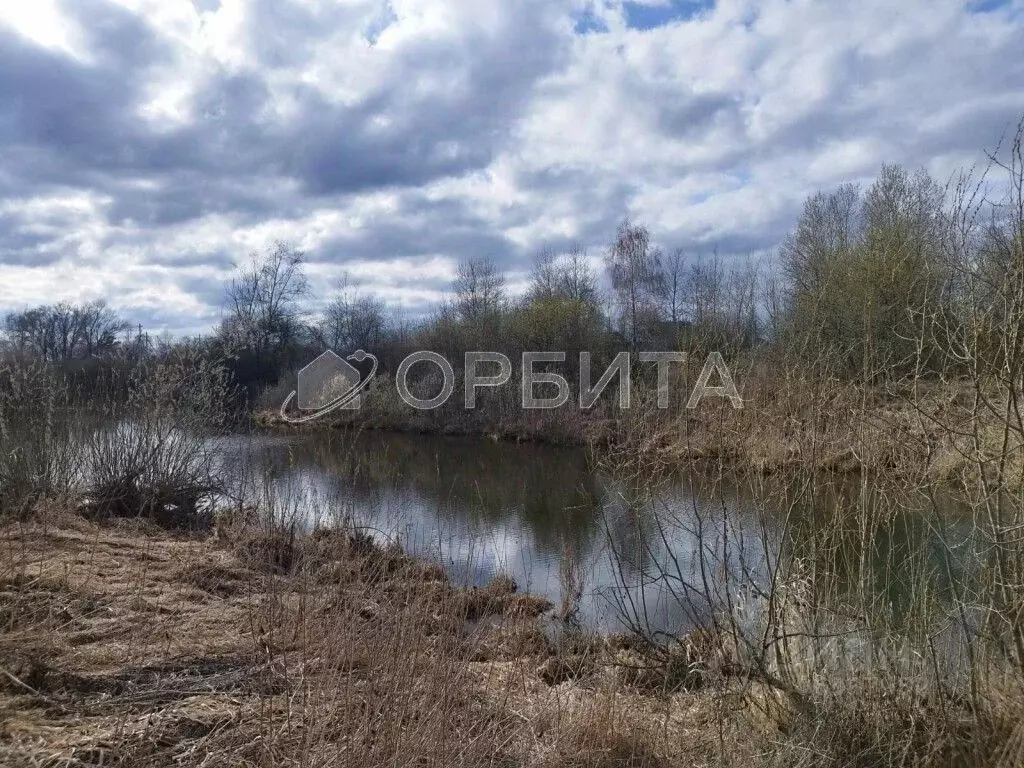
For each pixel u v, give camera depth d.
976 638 4.24
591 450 8.07
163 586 6.75
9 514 8.59
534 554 11.11
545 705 4.86
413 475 17.59
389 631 4.92
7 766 3.26
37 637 4.93
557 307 32.53
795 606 4.97
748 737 4.42
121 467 10.86
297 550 7.97
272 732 3.68
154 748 3.64
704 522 6.13
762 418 5.41
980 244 4.18
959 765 4.01
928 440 4.61
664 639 6.23
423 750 3.87
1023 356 4.02
